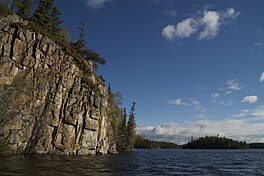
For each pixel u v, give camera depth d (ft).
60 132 186.91
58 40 207.10
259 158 258.16
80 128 199.11
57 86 187.73
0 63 158.10
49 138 180.14
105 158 181.37
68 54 203.72
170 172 110.63
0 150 141.28
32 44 175.63
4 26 165.99
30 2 218.18
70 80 197.77
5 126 150.61
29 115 167.02
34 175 73.56
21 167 90.48
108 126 285.64
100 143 231.50
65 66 195.52
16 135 155.43
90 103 206.69
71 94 196.13
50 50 185.57
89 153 209.05
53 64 186.91
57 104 185.98
